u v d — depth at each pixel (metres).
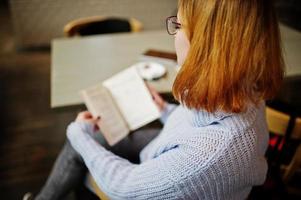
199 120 0.69
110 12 3.86
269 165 1.20
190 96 0.65
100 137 1.21
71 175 1.20
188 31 0.65
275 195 1.25
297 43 1.77
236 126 0.65
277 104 1.07
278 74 0.67
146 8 3.92
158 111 1.18
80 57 1.65
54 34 3.81
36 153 2.12
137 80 1.22
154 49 1.74
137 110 1.17
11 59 3.56
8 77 3.13
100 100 1.14
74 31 2.24
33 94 2.83
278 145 1.16
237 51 0.60
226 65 0.60
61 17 3.74
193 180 0.65
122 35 1.98
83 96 1.14
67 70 1.49
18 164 2.01
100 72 1.48
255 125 0.68
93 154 0.89
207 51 0.61
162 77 1.41
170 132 0.85
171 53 1.63
